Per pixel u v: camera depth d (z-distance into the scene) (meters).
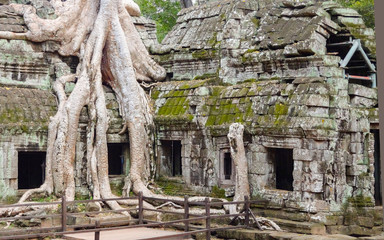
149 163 17.34
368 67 16.17
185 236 13.19
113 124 17.17
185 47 18.53
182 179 17.03
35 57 17.09
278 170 16.66
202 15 19.16
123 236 12.92
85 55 16.95
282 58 15.59
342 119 14.48
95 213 14.29
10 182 15.42
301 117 14.11
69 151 15.96
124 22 18.12
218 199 15.48
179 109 17.17
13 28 16.80
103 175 16.30
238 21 17.42
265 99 15.30
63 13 17.44
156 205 16.12
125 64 17.39
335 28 15.68
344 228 14.06
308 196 14.04
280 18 16.80
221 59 17.28
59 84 16.94
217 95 16.70
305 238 12.71
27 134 15.71
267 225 14.14
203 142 16.44
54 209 15.20
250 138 15.34
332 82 14.73
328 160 13.99
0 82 16.56
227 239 14.30
